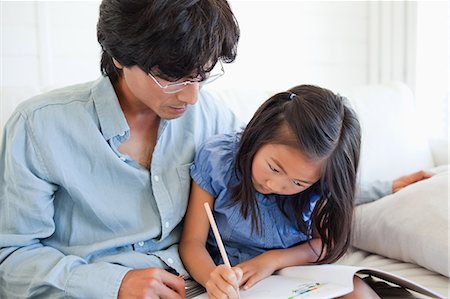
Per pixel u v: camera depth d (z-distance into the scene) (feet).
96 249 3.00
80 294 2.72
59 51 4.97
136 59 2.64
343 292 2.72
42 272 2.77
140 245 3.13
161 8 2.49
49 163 2.92
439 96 6.15
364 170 4.56
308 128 2.98
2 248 2.94
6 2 4.71
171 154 3.33
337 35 6.25
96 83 3.13
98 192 3.04
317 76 6.21
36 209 2.91
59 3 4.94
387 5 6.30
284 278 3.13
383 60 6.38
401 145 4.82
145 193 3.16
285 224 3.45
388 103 4.95
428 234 3.42
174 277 2.85
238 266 3.11
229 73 5.76
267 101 3.24
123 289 2.71
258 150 3.13
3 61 4.74
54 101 3.03
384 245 3.76
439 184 3.70
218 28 2.62
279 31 5.98
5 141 3.02
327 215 3.36
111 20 2.65
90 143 3.01
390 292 3.05
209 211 2.87
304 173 3.01
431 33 6.13
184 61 2.58
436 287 3.23
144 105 3.13
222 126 3.70
